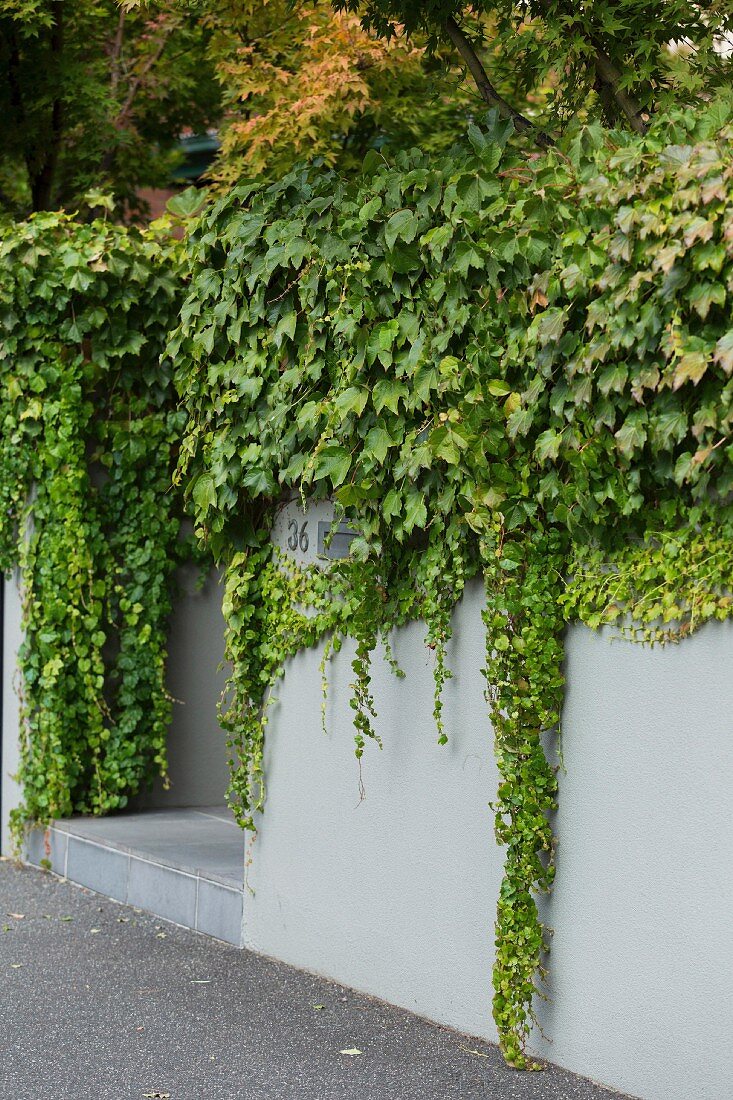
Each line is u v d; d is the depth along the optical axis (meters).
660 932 4.65
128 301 8.10
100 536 8.43
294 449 6.12
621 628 4.77
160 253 8.12
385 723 5.96
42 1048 5.34
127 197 14.12
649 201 4.33
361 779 6.10
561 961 5.04
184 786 8.98
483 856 5.42
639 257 4.34
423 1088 4.88
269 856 6.74
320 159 6.02
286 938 6.60
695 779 4.52
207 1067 5.12
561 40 5.87
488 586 5.03
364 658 5.93
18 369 8.23
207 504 6.65
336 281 5.73
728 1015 4.40
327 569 6.25
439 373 5.24
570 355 4.68
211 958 6.68
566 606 4.93
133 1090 4.88
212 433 6.68
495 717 5.05
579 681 4.96
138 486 8.55
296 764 6.56
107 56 13.27
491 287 5.03
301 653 6.53
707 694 4.48
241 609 6.77
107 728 8.62
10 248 7.91
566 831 5.02
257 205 6.26
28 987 6.16
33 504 8.40
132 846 7.75
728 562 4.34
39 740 8.51
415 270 5.36
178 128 14.49
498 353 5.02
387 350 5.44
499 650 5.00
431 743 5.69
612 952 4.83
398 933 5.87
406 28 6.38
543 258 4.80
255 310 6.23
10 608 8.79
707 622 4.47
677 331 4.24
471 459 5.02
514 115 6.16
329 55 9.91
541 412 4.88
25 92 12.09
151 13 12.03
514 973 5.05
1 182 13.88
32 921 7.37
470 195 5.08
